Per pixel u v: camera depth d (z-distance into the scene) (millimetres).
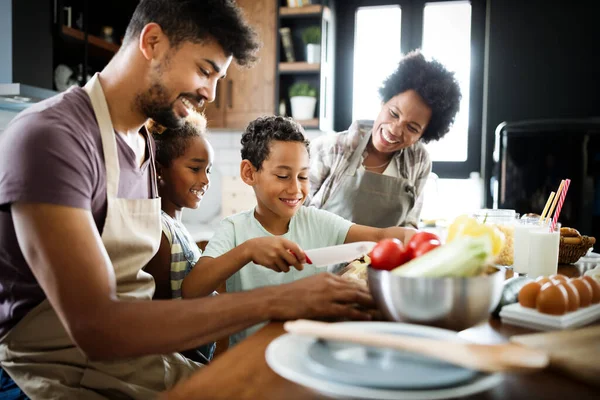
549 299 731
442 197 3168
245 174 1389
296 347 560
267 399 470
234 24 920
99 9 2680
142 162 1135
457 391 456
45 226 739
